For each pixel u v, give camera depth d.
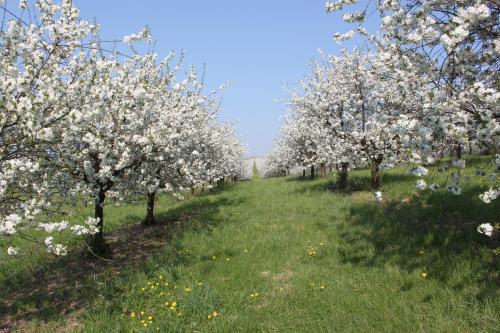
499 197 8.57
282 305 5.87
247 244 9.05
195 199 18.97
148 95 8.44
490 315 4.71
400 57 5.05
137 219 14.46
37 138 5.48
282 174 51.56
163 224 13.02
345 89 14.50
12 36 5.61
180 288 6.73
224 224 11.42
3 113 5.14
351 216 10.57
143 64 10.92
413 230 8.32
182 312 5.90
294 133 25.17
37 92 5.84
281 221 11.21
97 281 7.59
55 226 5.56
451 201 9.47
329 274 6.81
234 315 5.68
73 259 9.45
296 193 16.97
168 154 9.62
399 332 4.76
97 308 6.36
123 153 7.91
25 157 6.31
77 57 6.54
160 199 18.94
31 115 5.14
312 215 11.61
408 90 5.73
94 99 6.46
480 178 10.74
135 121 8.30
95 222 6.44
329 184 17.67
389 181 14.45
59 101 5.62
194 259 8.30
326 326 5.14
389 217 9.57
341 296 5.89
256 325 5.41
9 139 5.62
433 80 4.84
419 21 4.64
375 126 12.77
